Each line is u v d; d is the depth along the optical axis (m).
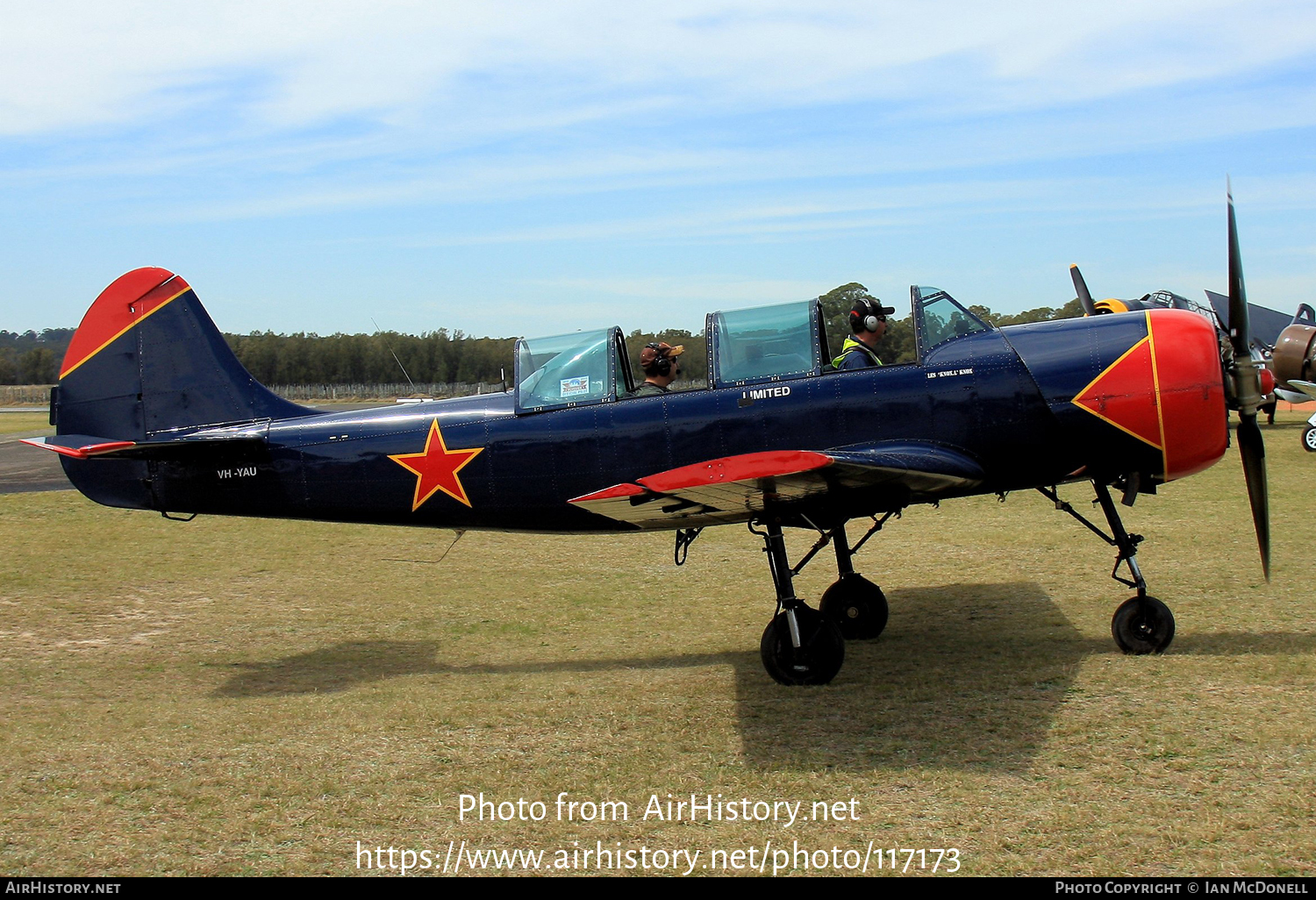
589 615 8.62
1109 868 3.72
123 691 6.77
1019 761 4.77
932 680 6.14
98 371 8.27
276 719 6.00
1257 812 4.07
